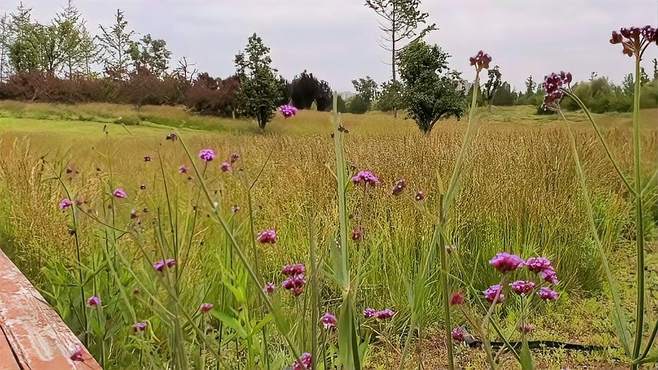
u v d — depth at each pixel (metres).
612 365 3.25
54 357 1.67
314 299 1.25
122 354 2.68
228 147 6.50
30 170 4.50
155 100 26.97
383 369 2.89
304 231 3.99
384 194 4.45
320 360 1.83
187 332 2.48
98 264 2.94
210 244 3.49
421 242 3.99
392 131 11.82
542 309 3.82
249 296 2.94
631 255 4.72
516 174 4.92
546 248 4.14
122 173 5.23
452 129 9.80
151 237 3.11
